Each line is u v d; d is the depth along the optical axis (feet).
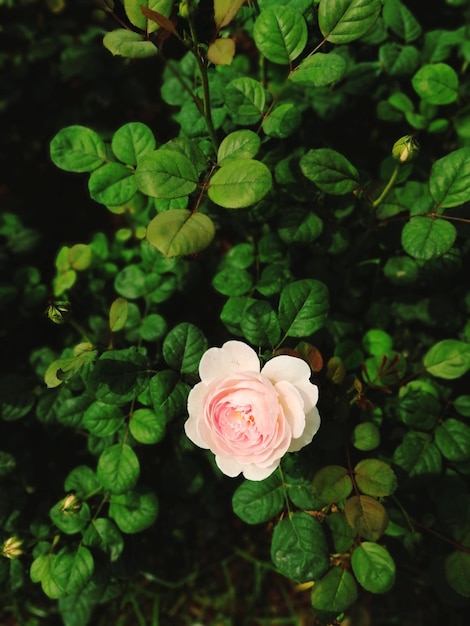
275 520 1.43
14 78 2.09
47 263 2.22
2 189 2.38
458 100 1.69
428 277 1.53
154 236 1.00
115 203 1.33
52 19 2.09
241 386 1.06
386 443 1.51
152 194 1.08
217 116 1.49
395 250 1.56
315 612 1.27
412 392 1.41
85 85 2.15
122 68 2.06
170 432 1.69
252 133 1.19
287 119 1.39
